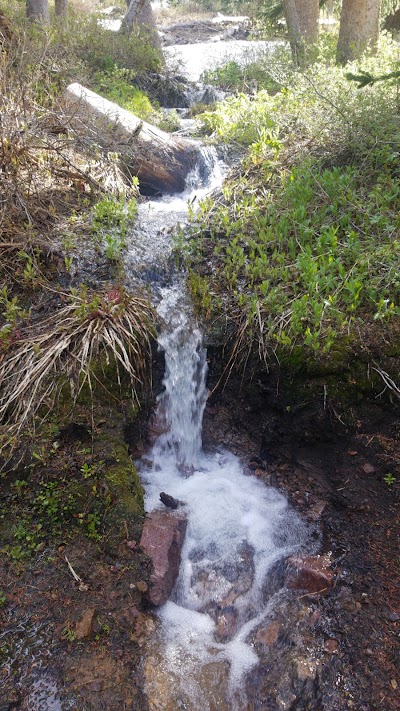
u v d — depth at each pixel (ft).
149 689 9.99
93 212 18.98
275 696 10.04
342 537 12.46
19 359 13.66
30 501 11.96
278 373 13.91
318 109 22.70
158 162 23.82
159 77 41.57
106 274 16.44
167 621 11.22
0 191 17.63
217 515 13.35
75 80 28.89
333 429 13.47
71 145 20.99
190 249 17.30
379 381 13.24
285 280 15.20
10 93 19.29
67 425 12.87
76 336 14.02
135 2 47.52
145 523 12.32
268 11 52.49
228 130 25.98
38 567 11.20
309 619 11.05
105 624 10.61
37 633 10.34
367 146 19.60
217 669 10.57
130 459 13.09
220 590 12.03
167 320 15.46
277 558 12.44
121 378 13.88
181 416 15.19
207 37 76.23
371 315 13.98
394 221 15.97
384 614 10.89
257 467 14.61
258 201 19.04
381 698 9.76
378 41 33.83
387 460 13.03
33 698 9.57
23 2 49.39
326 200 17.62
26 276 15.44
